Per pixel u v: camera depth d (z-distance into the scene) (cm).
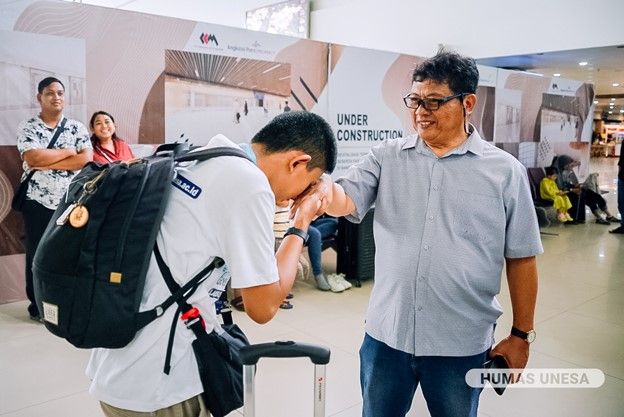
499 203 151
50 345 350
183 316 108
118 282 101
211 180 109
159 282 107
